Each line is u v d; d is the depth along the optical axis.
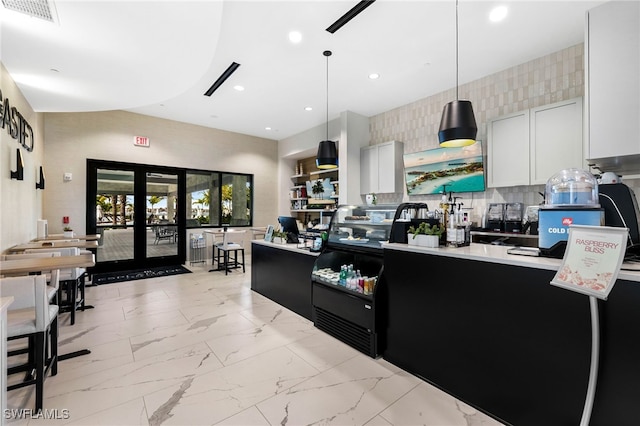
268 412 1.88
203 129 7.28
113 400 1.99
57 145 5.54
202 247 7.26
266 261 4.35
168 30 2.53
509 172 4.09
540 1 2.89
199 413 1.87
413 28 3.34
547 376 1.64
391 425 1.78
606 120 2.53
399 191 5.68
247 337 2.99
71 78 3.38
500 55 3.93
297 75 4.50
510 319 1.79
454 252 2.09
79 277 3.74
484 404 1.91
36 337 1.89
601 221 1.63
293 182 8.84
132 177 6.35
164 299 4.25
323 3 2.92
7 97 3.18
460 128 2.72
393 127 5.95
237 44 3.65
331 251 3.42
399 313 2.46
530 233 3.79
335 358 2.59
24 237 4.01
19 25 2.35
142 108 6.05
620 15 2.46
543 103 3.94
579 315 1.53
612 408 1.41
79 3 2.12
